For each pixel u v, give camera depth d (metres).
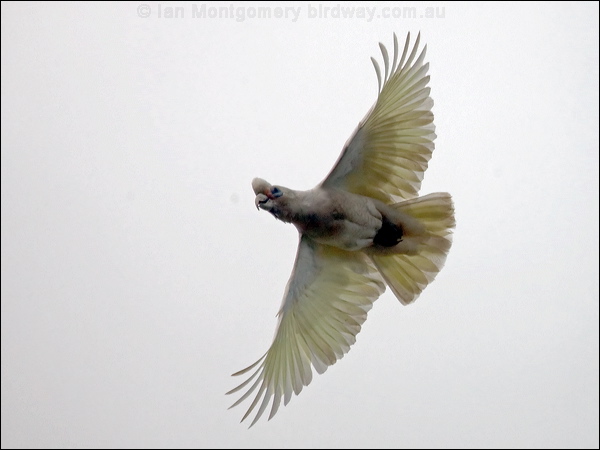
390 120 10.82
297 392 12.25
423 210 11.09
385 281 11.83
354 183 11.20
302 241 11.80
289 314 12.18
